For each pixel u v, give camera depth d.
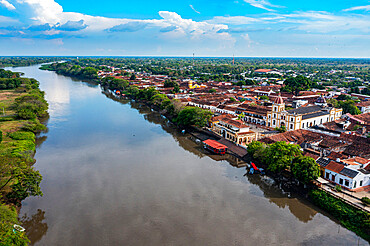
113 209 75.56
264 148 98.62
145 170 100.88
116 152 119.19
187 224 69.12
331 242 62.88
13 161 76.31
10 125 146.50
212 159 113.25
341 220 70.19
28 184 72.56
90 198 81.12
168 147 127.44
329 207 74.19
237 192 85.75
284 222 70.56
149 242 62.47
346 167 81.38
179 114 157.25
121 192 84.62
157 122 174.12
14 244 54.59
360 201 73.00
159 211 74.69
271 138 112.50
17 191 71.44
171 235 64.94
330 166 85.00
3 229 55.72
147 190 85.94
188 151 122.56
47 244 62.09
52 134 144.38
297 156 89.69
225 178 95.44
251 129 147.25
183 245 61.56
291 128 135.62
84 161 108.75
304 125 137.62
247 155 111.31
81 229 67.19
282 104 141.75
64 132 147.88
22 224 69.06
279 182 92.50
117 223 69.50
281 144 92.75
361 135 117.88
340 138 109.44
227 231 66.69
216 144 122.81
